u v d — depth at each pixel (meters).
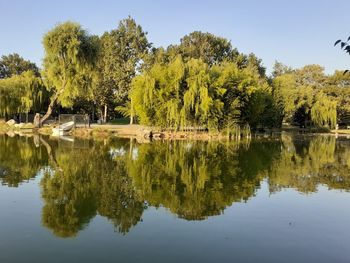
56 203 15.42
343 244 11.43
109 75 76.12
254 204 15.96
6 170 22.78
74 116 55.50
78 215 13.85
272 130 74.38
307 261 10.13
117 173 22.47
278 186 19.86
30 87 63.16
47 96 65.94
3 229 12.16
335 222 13.62
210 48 89.12
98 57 54.19
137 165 25.64
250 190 18.69
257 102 55.38
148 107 50.56
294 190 18.98
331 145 46.06
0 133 51.75
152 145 39.94
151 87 49.81
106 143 41.00
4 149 33.00
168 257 10.12
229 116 51.22
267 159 30.78
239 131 51.50
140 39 80.12
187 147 38.69
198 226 12.79
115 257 10.06
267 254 10.53
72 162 26.39
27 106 61.78
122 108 66.06
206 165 26.42
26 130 56.53
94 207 14.98
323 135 66.81
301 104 73.56
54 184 19.06
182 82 50.16
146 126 54.84
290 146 43.44
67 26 51.84
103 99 76.12
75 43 50.62
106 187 18.58
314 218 14.09
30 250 10.48
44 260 9.81
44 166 24.50
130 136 51.16
